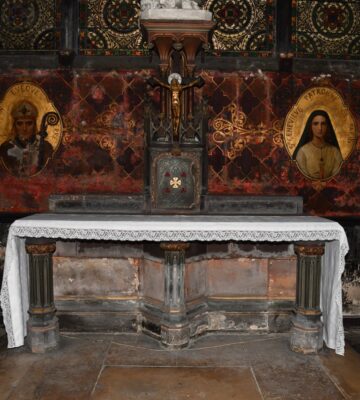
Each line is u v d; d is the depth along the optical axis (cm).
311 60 496
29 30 490
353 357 407
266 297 461
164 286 427
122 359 398
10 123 491
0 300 406
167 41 438
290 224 391
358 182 505
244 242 456
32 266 412
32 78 489
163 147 460
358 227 506
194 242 440
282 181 501
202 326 452
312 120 499
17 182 496
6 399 329
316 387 350
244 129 496
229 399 332
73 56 488
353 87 500
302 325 413
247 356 407
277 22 495
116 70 489
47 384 352
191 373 372
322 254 411
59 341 429
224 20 497
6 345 430
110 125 492
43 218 419
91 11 492
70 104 490
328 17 500
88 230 389
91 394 338
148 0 441
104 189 497
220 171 498
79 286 457
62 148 493
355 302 505
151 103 466
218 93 493
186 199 465
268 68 493
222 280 461
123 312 457
